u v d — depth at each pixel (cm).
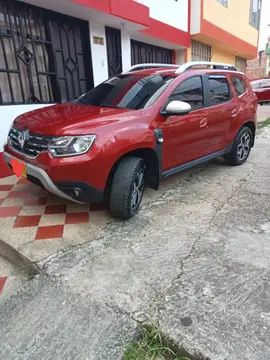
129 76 403
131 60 809
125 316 194
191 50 1034
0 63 470
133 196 312
